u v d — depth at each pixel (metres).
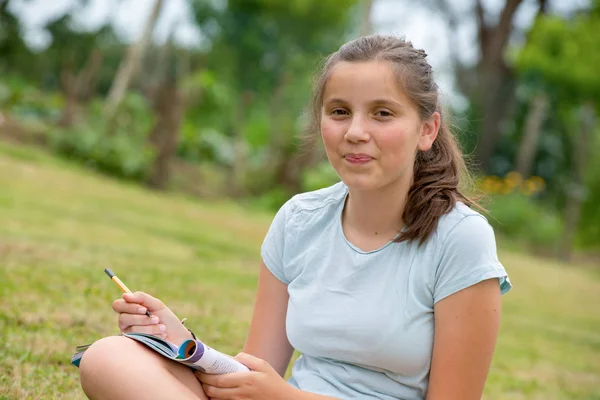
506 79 19.38
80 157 13.16
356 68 2.27
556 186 21.53
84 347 2.29
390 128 2.25
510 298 9.10
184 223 9.61
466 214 2.30
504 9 18.62
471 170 2.68
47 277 5.07
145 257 6.75
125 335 2.25
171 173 14.60
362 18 13.75
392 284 2.29
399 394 2.32
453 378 2.25
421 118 2.32
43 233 6.86
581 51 16.08
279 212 2.59
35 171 10.70
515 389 4.71
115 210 9.32
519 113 21.12
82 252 6.28
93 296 4.78
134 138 13.59
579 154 20.09
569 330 7.50
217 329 4.62
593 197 20.98
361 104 2.26
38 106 15.20
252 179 15.38
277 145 15.66
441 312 2.26
